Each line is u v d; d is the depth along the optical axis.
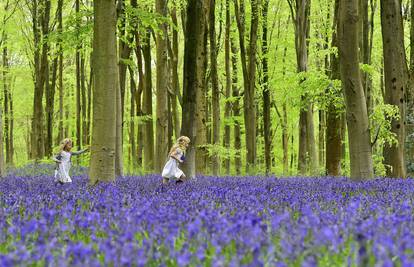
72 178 16.28
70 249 3.99
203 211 5.54
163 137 20.92
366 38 20.23
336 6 20.25
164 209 6.17
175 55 25.86
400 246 4.00
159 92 20.92
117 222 5.53
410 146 16.50
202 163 21.02
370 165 13.42
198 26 14.87
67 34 16.44
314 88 17.52
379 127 13.08
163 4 20.92
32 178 16.69
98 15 11.45
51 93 30.38
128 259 3.72
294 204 7.07
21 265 3.72
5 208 6.89
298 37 23.08
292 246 4.13
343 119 24.61
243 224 4.90
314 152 23.33
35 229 4.96
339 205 7.26
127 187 11.04
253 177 16.84
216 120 25.03
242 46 24.28
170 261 4.11
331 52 19.56
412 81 16.59
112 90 11.52
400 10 15.80
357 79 13.41
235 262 3.59
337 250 4.19
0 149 19.03
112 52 11.50
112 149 11.54
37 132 29.08
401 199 8.09
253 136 24.14
